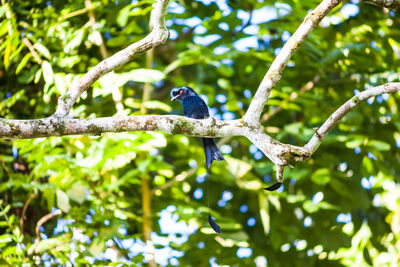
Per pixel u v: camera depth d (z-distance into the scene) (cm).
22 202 1158
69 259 981
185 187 1247
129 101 1098
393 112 1282
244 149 1356
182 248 1173
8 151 1191
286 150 700
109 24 1216
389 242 1345
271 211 1359
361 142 1136
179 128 707
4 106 1122
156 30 720
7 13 1005
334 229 1316
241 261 1225
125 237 1037
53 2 1191
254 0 1203
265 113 1358
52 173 1038
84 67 1170
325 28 1313
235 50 1202
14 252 941
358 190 1303
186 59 1162
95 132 690
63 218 1085
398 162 1324
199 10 1338
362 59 1222
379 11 1290
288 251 1377
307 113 1265
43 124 671
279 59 729
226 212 1406
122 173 1195
